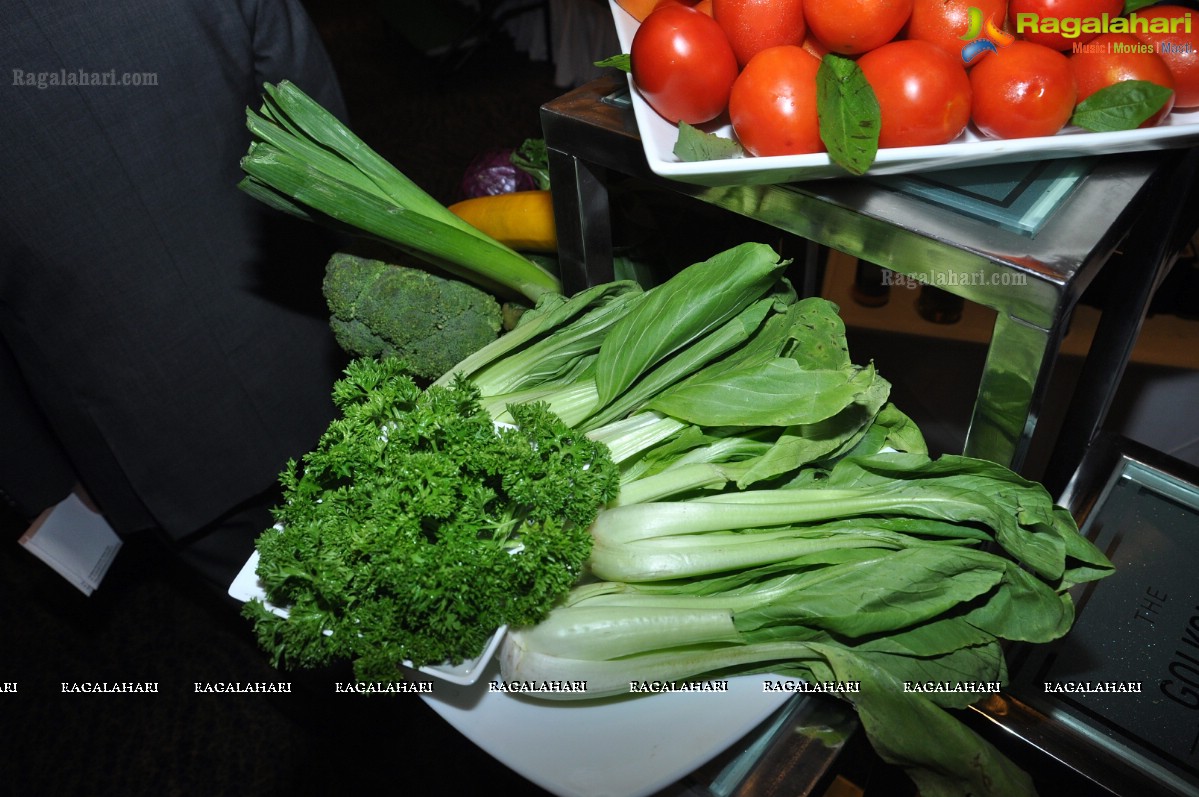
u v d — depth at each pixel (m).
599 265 0.88
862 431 0.66
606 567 0.64
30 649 1.66
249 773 1.44
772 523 0.64
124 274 0.95
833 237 0.63
